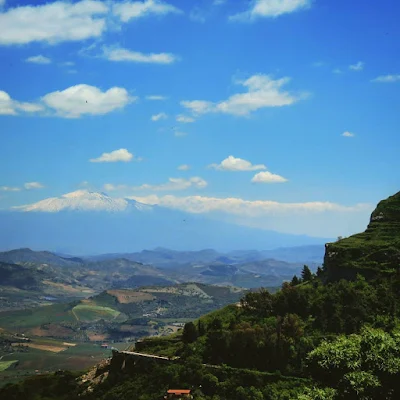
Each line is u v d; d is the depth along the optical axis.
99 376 160.62
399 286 151.88
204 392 130.25
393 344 65.81
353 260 173.62
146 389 138.00
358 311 144.75
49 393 164.12
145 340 170.88
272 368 135.38
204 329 160.38
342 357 67.69
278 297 165.75
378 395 62.12
